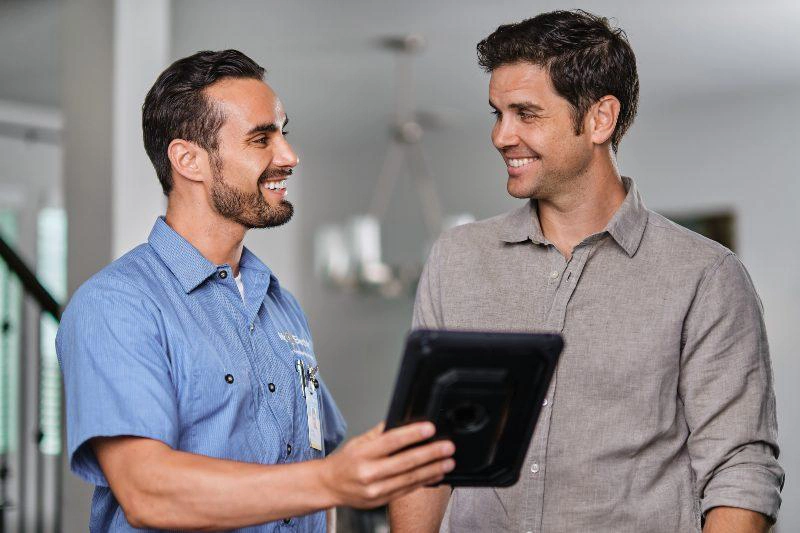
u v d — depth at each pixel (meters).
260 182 1.68
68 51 4.00
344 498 1.24
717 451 1.65
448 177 7.35
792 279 5.82
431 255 1.93
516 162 1.73
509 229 1.83
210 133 1.65
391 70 5.63
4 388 4.46
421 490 1.83
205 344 1.60
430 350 1.16
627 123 1.80
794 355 5.78
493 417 1.24
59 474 4.12
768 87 5.92
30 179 7.18
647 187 6.42
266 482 1.30
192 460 1.39
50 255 7.25
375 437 1.24
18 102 6.98
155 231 1.70
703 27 4.79
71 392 1.53
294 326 1.87
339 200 8.00
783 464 5.75
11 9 4.85
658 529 1.66
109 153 3.86
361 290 5.44
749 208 6.00
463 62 5.46
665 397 1.69
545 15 1.73
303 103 6.41
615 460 1.68
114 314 1.53
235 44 5.19
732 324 1.69
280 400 1.69
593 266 1.75
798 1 4.43
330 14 4.69
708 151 6.18
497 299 1.80
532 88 1.68
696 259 1.72
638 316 1.71
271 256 7.94
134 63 3.91
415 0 4.46
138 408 1.47
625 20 4.69
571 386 1.70
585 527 1.67
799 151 5.84
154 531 1.56
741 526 1.59
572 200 1.75
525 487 1.70
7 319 4.42
